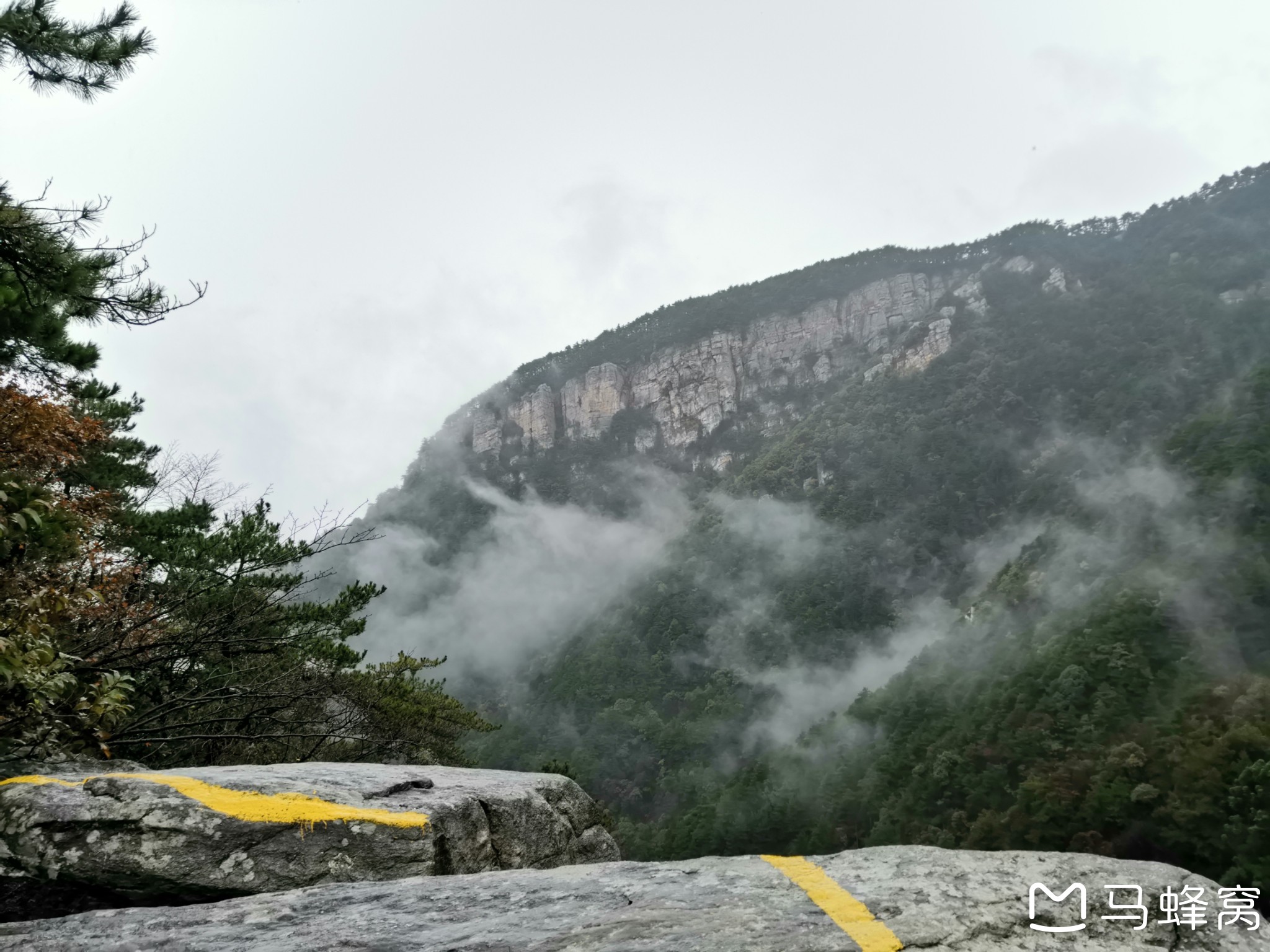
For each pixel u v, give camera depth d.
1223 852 45.66
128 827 3.19
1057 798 56.47
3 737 4.16
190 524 11.87
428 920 2.32
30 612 4.46
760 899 2.29
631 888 2.47
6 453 8.23
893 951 1.93
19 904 2.99
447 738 16.14
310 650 10.86
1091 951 1.97
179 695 8.30
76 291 6.16
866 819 73.38
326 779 3.99
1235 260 189.38
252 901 2.52
